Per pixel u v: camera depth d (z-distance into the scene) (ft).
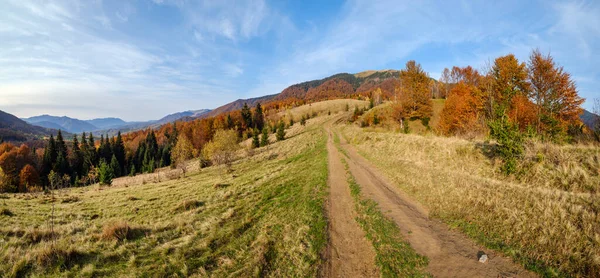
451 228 26.96
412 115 158.81
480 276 18.49
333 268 22.77
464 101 101.30
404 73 164.25
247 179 74.43
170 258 27.17
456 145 55.88
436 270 19.98
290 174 69.92
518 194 29.17
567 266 17.60
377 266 22.12
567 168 32.63
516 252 20.35
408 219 30.81
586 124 58.95
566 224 21.18
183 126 393.09
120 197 70.28
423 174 47.42
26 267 25.66
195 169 149.48
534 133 44.19
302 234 30.04
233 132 212.43
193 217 42.14
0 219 43.75
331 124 262.67
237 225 35.73
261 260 24.86
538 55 77.46
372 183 49.80
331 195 45.44
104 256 28.09
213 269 24.68
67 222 44.75
